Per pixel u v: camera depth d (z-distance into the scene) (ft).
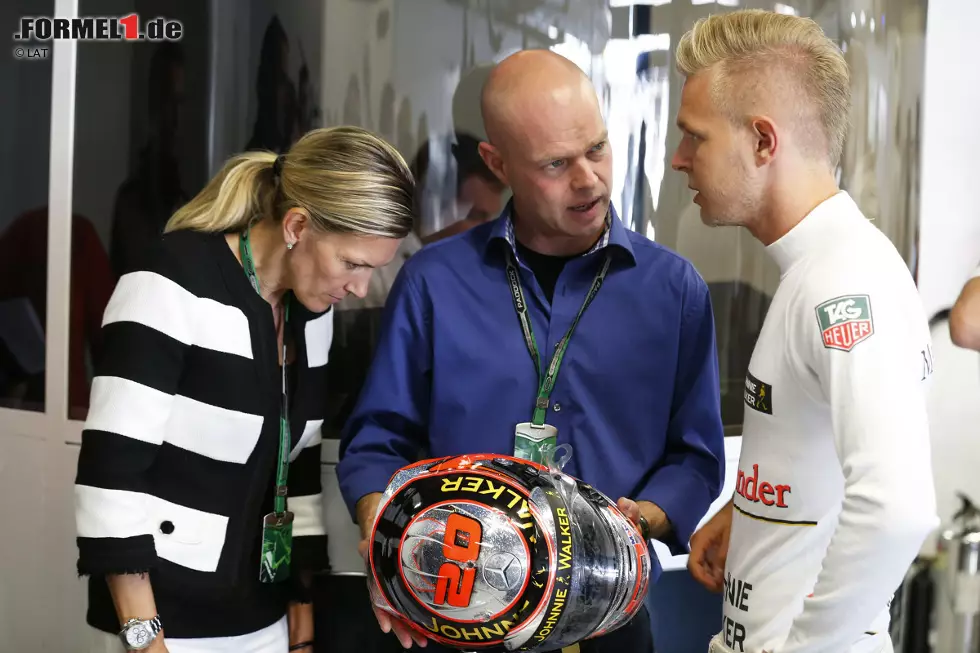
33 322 5.67
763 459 3.18
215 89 4.92
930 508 2.59
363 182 3.62
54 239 5.47
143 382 3.66
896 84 5.81
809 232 3.08
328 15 4.79
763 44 3.15
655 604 5.48
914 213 6.15
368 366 5.03
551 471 3.27
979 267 6.01
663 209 5.11
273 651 4.39
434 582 2.91
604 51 4.91
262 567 4.15
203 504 3.92
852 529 2.65
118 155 5.22
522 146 3.87
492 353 4.22
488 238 4.29
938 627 7.32
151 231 5.17
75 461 5.62
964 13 7.48
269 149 4.90
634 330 4.21
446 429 4.26
